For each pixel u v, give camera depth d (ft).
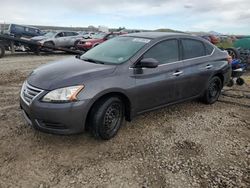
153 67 13.74
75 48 66.64
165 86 15.48
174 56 16.28
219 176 11.08
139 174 10.98
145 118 16.69
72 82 12.01
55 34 67.36
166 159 12.16
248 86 26.32
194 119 16.99
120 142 13.48
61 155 12.07
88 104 12.07
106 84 12.62
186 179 10.78
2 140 13.08
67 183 10.23
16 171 10.80
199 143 13.83
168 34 16.67
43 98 11.78
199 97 18.93
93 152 12.44
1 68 34.17
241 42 35.96
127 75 13.60
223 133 15.19
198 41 18.26
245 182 10.77
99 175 10.80
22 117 15.96
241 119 17.48
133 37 16.33
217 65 19.26
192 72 17.16
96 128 12.74
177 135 14.61
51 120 11.75
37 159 11.68
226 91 24.04
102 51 15.76
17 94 21.21
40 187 9.95
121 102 13.70
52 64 14.69
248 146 13.78
